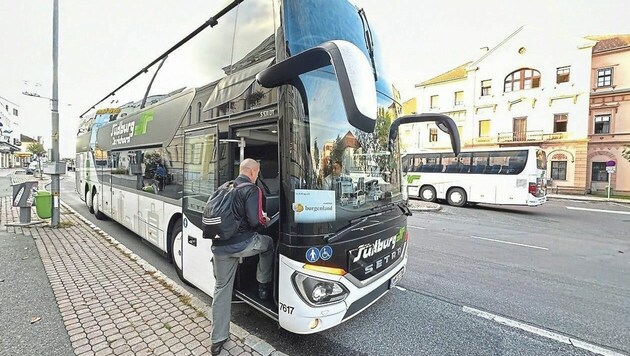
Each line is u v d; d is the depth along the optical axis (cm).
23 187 784
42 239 670
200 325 327
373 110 200
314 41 280
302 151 262
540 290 476
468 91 3169
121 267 499
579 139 2625
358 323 359
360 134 315
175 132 452
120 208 697
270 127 293
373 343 319
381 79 367
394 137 387
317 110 272
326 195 273
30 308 361
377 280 312
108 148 784
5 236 684
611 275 554
